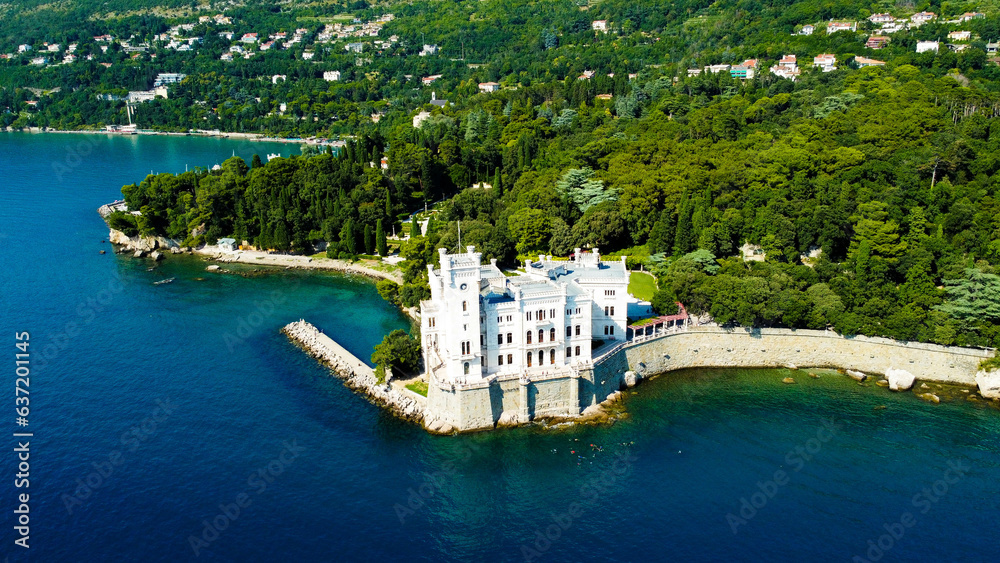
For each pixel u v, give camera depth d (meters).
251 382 173.50
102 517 125.44
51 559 115.75
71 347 191.88
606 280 171.62
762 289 179.62
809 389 171.00
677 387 172.00
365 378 171.25
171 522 124.50
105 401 163.50
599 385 162.62
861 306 183.12
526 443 148.50
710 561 117.38
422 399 159.00
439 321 160.75
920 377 174.88
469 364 152.00
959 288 176.25
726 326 182.25
